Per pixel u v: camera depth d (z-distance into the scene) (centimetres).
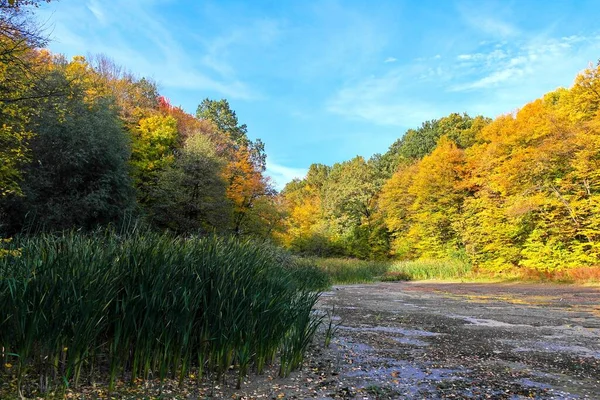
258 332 418
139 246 404
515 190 2572
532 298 1382
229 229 2414
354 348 569
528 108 2902
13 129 709
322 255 4434
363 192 4750
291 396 359
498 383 407
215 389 369
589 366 478
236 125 5372
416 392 378
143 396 338
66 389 340
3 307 320
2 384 330
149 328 366
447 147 3594
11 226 1279
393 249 4184
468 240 3112
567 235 2206
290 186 9031
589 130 2075
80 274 338
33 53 892
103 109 1728
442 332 713
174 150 2745
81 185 1546
